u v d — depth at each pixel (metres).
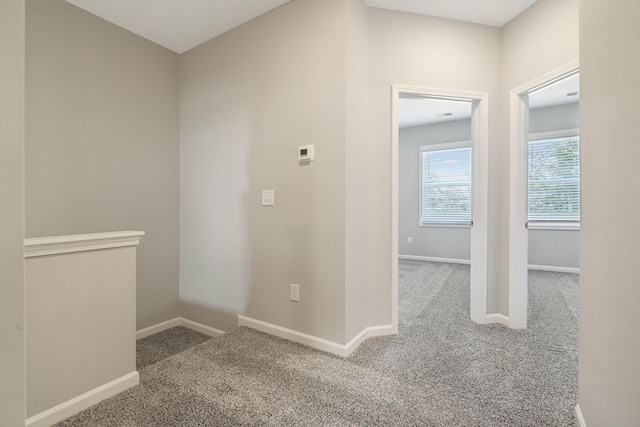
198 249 2.99
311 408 1.56
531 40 2.41
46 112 2.24
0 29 0.54
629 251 0.98
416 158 6.17
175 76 3.10
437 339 2.41
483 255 2.71
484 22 2.64
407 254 6.28
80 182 2.43
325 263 2.20
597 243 1.20
